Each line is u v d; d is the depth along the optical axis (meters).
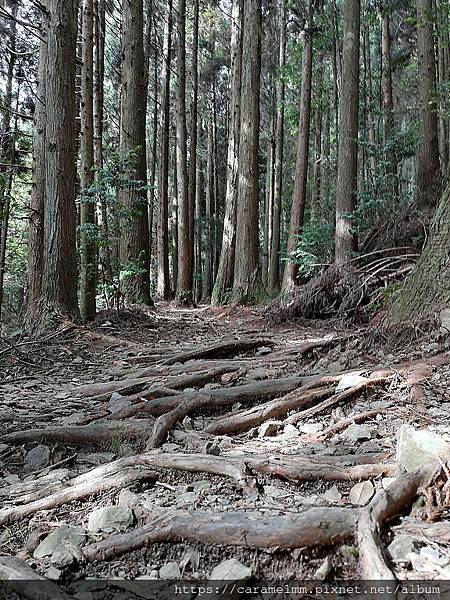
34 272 10.80
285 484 2.75
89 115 11.25
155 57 22.81
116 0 21.55
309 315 10.36
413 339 5.21
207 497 2.61
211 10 26.72
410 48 22.33
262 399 4.34
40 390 5.42
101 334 8.10
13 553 2.31
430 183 12.16
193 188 25.03
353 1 12.36
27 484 3.02
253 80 13.86
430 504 2.24
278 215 22.16
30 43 13.31
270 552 2.04
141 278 12.28
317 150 23.70
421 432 2.67
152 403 4.16
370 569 1.85
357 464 2.87
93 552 2.18
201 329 9.87
